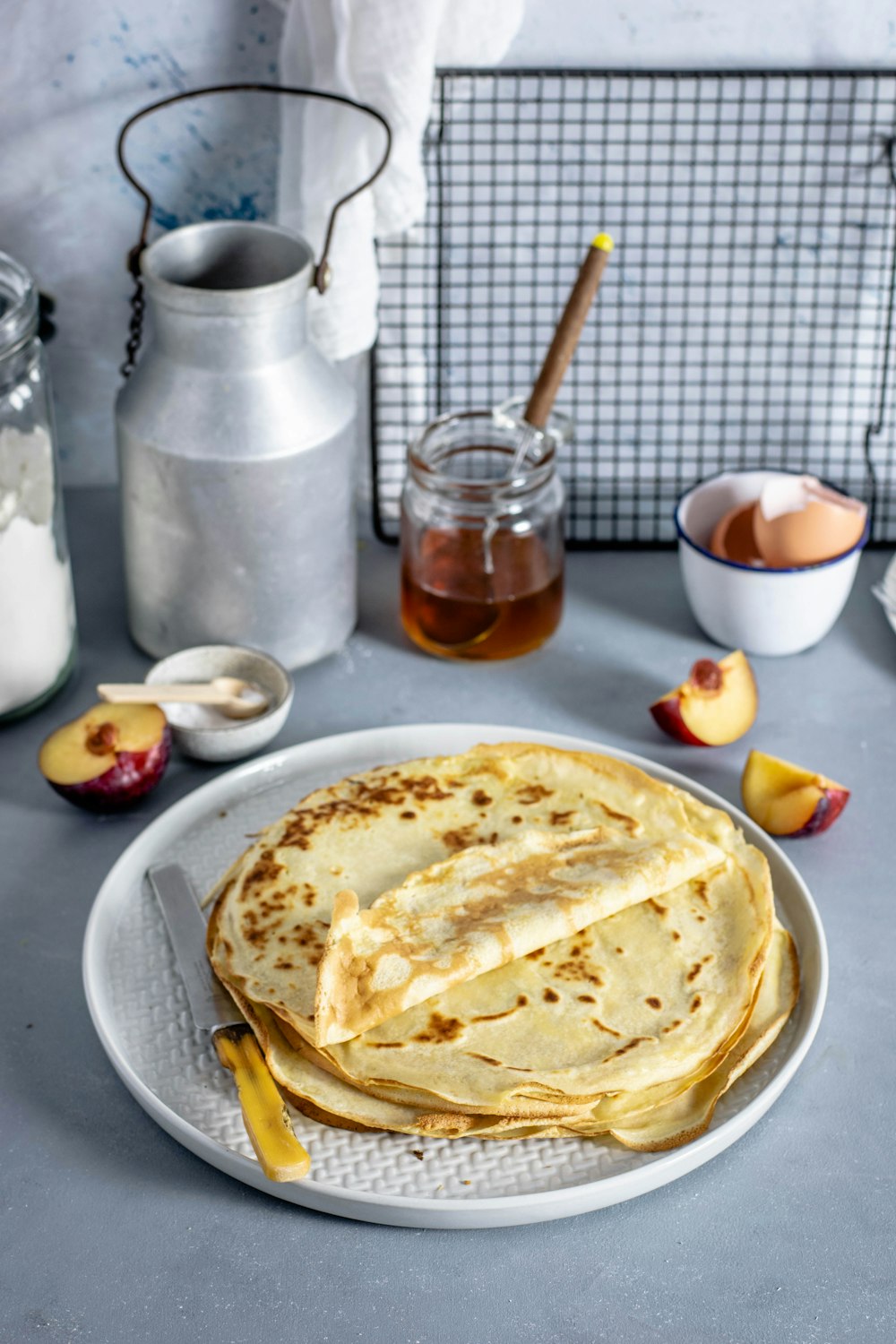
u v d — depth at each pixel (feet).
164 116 3.91
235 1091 3.18
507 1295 3.01
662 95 3.89
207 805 3.59
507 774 3.48
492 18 3.71
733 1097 3.15
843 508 3.82
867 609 4.07
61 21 3.80
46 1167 3.15
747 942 3.23
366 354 4.08
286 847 3.38
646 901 3.30
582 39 3.85
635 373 4.16
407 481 3.88
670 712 3.70
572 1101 3.02
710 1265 3.04
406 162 3.72
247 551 3.69
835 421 4.21
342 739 3.68
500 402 4.19
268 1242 3.07
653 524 4.30
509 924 3.18
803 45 3.86
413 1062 3.08
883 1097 3.23
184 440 3.60
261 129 3.94
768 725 3.80
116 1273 3.03
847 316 4.10
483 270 4.06
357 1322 2.99
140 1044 3.24
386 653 3.96
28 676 3.73
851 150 3.94
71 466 4.31
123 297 4.09
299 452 3.64
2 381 3.54
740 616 3.86
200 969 3.29
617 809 3.42
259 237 3.72
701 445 4.24
